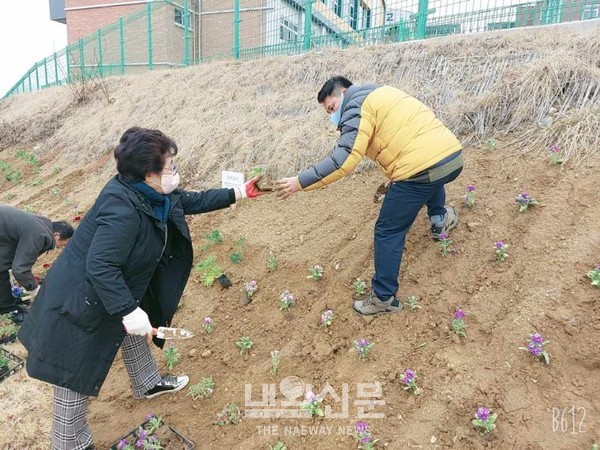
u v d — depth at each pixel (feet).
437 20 24.00
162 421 9.80
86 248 7.79
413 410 8.77
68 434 8.39
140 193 7.82
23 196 26.61
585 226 10.81
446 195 13.37
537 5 21.52
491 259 11.19
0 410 10.63
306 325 11.27
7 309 14.78
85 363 7.90
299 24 36.65
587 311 9.27
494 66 16.62
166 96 27.78
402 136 9.50
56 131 34.76
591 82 14.15
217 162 19.57
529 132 14.01
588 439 7.61
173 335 8.16
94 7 73.92
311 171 9.74
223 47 54.19
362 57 21.03
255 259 14.35
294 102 20.56
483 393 8.63
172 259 8.96
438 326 10.15
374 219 13.87
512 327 9.55
